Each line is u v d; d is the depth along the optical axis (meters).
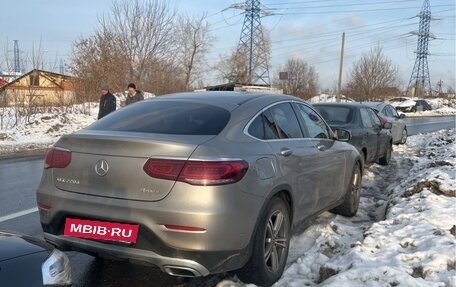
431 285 3.78
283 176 4.43
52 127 19.06
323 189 5.56
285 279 4.43
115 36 31.08
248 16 57.06
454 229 5.18
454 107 64.50
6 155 13.49
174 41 35.16
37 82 22.61
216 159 3.70
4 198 7.73
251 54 56.78
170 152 3.69
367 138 10.39
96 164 3.87
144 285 4.33
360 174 7.09
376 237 5.19
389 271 3.97
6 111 20.42
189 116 4.30
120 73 30.03
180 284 4.36
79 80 26.44
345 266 4.34
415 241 4.88
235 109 4.41
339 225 6.12
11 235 3.36
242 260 3.90
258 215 3.99
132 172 3.72
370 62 58.94
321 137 5.77
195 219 3.55
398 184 8.70
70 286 3.25
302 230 5.93
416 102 51.59
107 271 4.63
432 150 14.29
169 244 3.59
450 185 7.11
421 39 73.25
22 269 2.89
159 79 33.91
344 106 10.66
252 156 4.04
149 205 3.63
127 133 4.02
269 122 4.67
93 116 22.92
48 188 4.10
